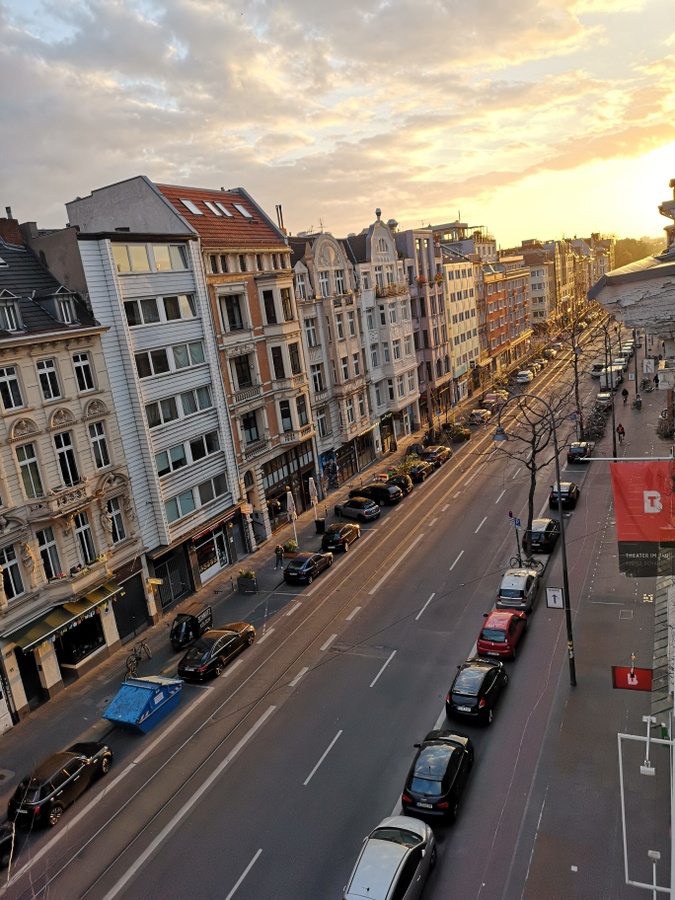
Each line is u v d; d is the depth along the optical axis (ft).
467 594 100.58
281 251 142.41
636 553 41.65
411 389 212.23
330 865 54.29
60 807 64.90
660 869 48.93
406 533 131.64
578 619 88.38
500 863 51.65
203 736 75.15
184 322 115.34
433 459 177.99
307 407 149.07
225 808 62.85
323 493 161.68
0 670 82.33
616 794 56.90
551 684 74.54
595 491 140.05
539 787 59.06
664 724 58.39
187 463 115.55
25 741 79.66
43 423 89.56
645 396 224.74
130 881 55.77
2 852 60.23
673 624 53.93
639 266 38.65
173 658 95.45
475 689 69.15
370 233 188.96
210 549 122.52
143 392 105.70
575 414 176.96
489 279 308.81
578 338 377.91
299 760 68.13
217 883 54.19
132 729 77.77
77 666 92.53
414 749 67.15
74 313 95.86
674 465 40.09
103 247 99.60
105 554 97.25
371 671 83.25
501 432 107.86
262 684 84.17
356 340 177.58
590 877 49.26
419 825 52.26
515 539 119.03
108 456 100.37
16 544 85.97
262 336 137.18
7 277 94.79
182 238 114.83
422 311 224.53
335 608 102.94
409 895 46.55
